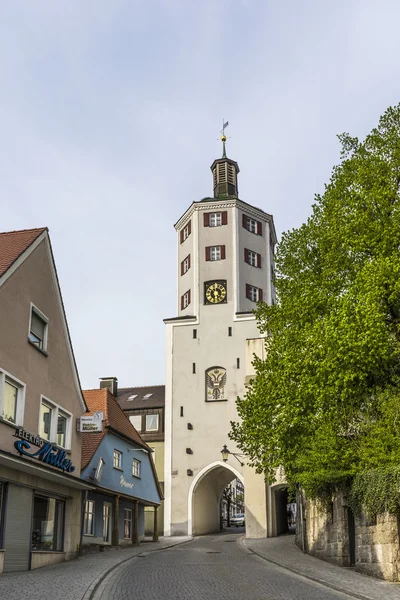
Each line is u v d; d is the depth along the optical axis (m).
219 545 35.22
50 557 21.30
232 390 54.28
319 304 22.06
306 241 24.67
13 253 20.47
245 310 57.00
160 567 20.25
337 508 20.31
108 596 13.18
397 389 19.53
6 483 18.56
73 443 24.39
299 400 20.81
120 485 32.44
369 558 17.12
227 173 61.97
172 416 54.66
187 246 60.16
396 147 23.25
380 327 18.48
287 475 23.11
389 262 19.62
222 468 53.91
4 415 18.89
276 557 24.31
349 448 19.77
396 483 15.52
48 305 22.69
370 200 22.14
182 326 56.91
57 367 23.25
